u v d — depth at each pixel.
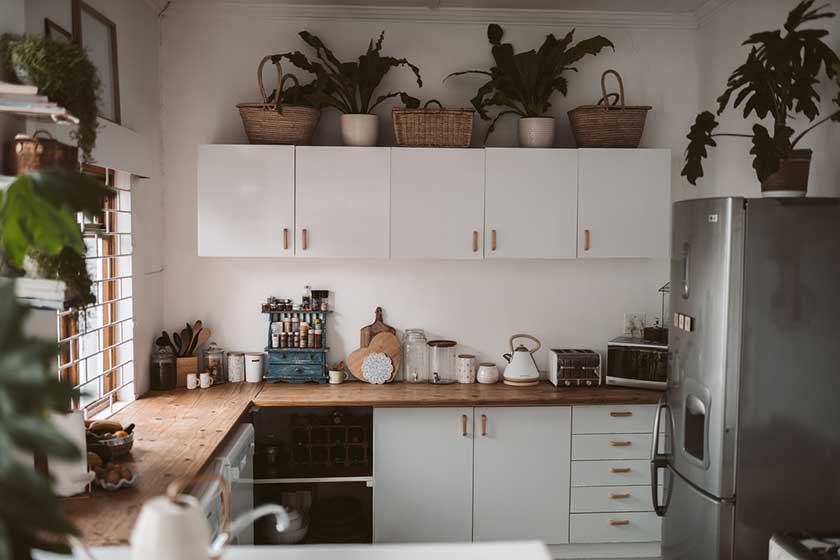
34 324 2.21
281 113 3.71
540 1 3.91
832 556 2.20
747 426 2.68
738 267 2.65
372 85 3.85
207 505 2.42
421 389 3.92
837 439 2.69
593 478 3.78
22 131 2.26
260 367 4.06
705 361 2.78
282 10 3.98
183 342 4.02
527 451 3.75
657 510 3.25
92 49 2.99
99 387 3.32
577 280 4.21
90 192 1.31
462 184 3.82
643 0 3.88
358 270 4.12
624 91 4.16
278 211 3.77
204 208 3.75
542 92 3.92
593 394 3.80
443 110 3.78
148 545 1.22
